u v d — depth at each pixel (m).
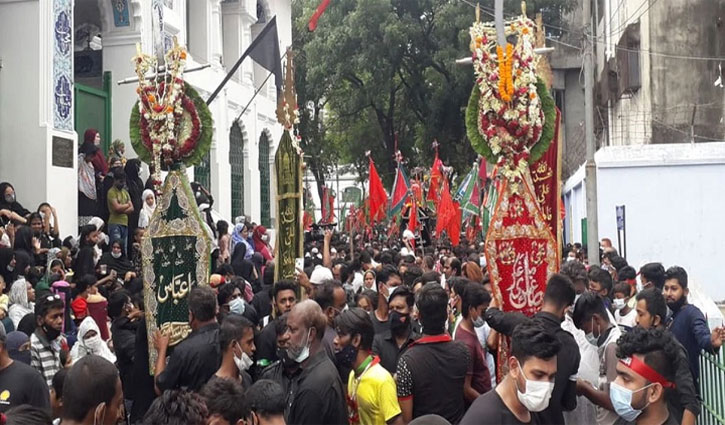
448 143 40.22
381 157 44.59
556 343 4.61
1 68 16.52
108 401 4.58
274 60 14.87
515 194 8.42
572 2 37.00
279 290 8.39
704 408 7.57
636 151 23.70
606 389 6.46
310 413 5.73
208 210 17.19
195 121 8.64
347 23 37.72
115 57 20.59
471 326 7.26
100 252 14.74
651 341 4.88
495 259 8.41
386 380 6.02
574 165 36.84
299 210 11.09
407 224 27.42
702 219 23.42
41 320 7.57
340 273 12.16
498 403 4.73
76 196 17.19
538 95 8.51
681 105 26.19
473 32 8.49
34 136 16.34
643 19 26.92
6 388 5.95
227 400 4.62
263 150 30.11
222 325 6.30
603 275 8.68
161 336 8.12
